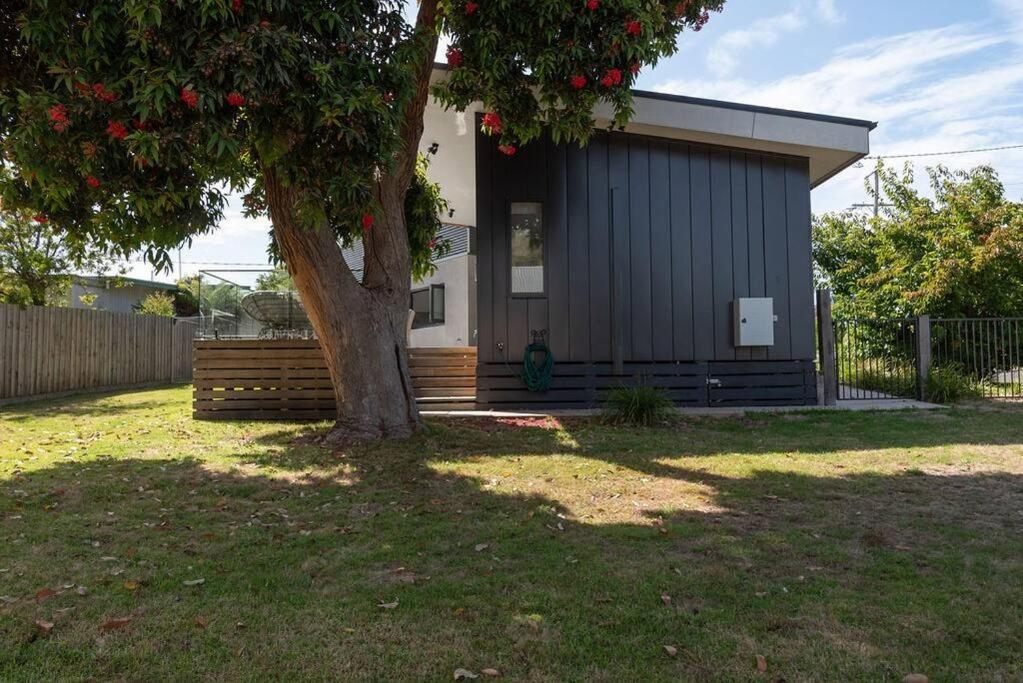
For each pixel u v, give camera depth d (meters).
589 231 9.70
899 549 3.64
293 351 9.18
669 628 2.71
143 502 4.68
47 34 4.63
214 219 5.79
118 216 5.21
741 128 9.38
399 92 5.67
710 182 9.88
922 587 3.10
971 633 2.63
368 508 4.57
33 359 12.18
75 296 26.36
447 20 6.91
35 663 2.43
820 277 20.19
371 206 5.46
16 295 13.02
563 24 6.56
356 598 3.03
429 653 2.53
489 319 9.59
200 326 15.17
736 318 9.73
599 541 3.83
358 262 19.20
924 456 6.25
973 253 12.58
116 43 4.65
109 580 3.21
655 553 3.61
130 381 15.48
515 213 9.70
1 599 2.96
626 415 8.38
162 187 4.91
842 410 9.38
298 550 3.68
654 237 9.77
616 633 2.68
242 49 4.41
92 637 2.63
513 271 9.66
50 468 5.80
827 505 4.57
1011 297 12.59
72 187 4.94
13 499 4.71
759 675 2.35
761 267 9.93
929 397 10.52
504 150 7.51
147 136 4.32
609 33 6.38
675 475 5.54
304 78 4.91
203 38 4.49
